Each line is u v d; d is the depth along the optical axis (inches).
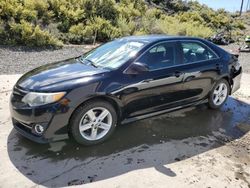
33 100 150.3
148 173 144.9
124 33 726.5
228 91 237.9
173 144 175.0
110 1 785.6
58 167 145.1
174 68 191.6
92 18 707.4
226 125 207.2
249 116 226.7
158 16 1035.3
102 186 133.3
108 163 151.1
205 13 1362.0
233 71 235.1
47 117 148.4
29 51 479.2
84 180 136.6
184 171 148.5
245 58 580.7
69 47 555.5
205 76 211.0
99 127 166.7
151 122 202.8
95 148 164.4
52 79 160.2
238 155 168.2
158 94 185.3
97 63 184.1
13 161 147.6
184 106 206.5
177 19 1106.1
